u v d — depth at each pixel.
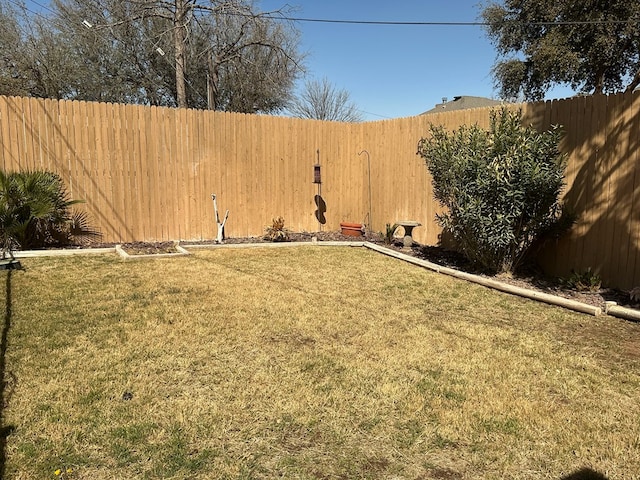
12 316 4.27
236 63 17.73
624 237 5.65
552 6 13.91
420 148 7.81
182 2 13.57
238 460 2.31
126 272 6.16
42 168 7.59
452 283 6.08
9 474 2.13
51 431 2.48
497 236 5.95
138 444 2.41
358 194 10.55
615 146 5.70
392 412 2.79
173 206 8.71
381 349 3.77
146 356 3.49
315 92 28.36
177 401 2.84
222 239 8.98
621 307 4.80
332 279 6.14
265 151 9.46
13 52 16.70
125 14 16.56
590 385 3.20
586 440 2.54
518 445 2.49
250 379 3.17
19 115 7.36
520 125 6.11
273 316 4.52
